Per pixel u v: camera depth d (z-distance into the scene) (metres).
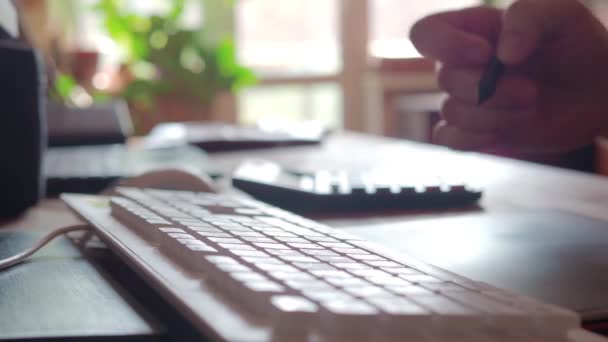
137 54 3.05
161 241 0.52
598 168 1.68
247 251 0.45
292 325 0.32
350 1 3.79
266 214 0.63
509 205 0.89
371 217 0.81
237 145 1.50
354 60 3.83
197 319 0.35
